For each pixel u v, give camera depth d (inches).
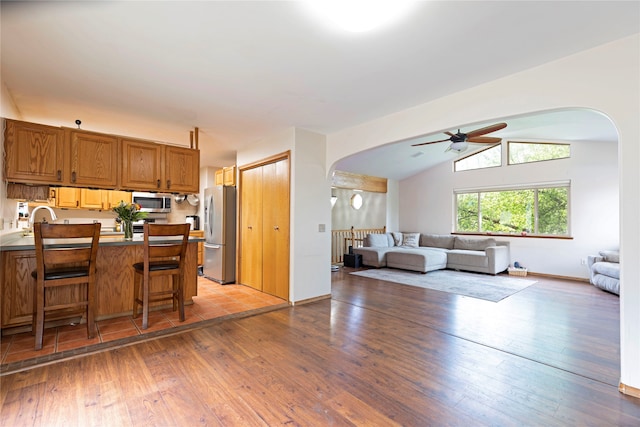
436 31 72.8
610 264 179.9
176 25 70.7
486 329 118.3
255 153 180.7
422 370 85.7
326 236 165.3
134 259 128.7
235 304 146.8
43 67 90.7
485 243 257.9
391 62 87.9
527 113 92.5
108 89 106.3
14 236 127.1
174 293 124.0
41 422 62.5
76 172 123.3
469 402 71.0
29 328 109.1
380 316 133.1
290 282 151.2
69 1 61.7
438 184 308.7
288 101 117.4
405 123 126.1
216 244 194.2
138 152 138.8
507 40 76.7
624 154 75.7
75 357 90.8
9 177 108.7
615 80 77.0
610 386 78.2
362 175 310.2
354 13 64.8
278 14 66.7
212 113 130.6
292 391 74.8
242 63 88.7
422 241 302.8
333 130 156.5
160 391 74.0
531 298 165.5
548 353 97.0
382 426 62.6
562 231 232.5
